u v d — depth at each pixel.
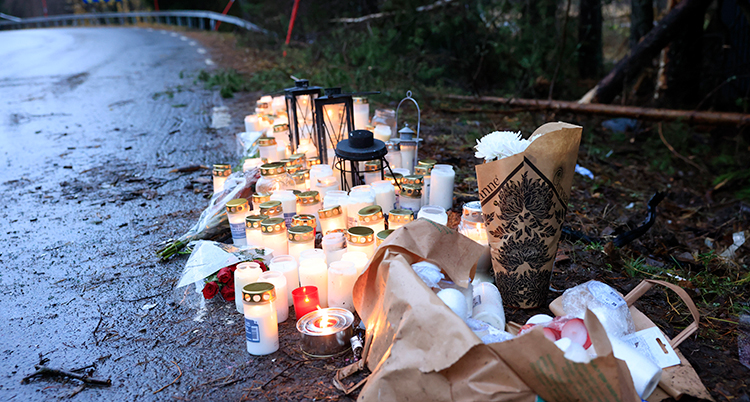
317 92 3.60
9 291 2.71
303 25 13.84
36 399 1.90
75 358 2.13
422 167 3.23
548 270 2.30
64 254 3.14
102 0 35.53
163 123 6.71
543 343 1.45
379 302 1.96
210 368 2.04
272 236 2.68
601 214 4.04
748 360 1.99
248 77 9.86
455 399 1.53
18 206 3.99
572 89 9.62
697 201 5.36
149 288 2.72
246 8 15.09
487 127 6.88
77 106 7.92
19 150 5.61
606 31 14.75
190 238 3.14
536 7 9.70
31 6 38.16
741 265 3.29
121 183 4.48
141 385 1.96
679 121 6.61
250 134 4.35
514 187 2.12
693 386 1.76
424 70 8.87
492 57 9.72
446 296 1.88
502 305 2.23
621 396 1.43
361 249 2.41
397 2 10.23
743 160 6.61
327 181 3.13
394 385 1.59
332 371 1.99
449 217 3.23
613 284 2.67
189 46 16.11
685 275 2.92
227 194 3.35
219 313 2.46
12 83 10.16
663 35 7.22
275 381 1.94
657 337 1.94
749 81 8.01
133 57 13.88
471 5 9.82
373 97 7.95
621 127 7.75
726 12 8.60
